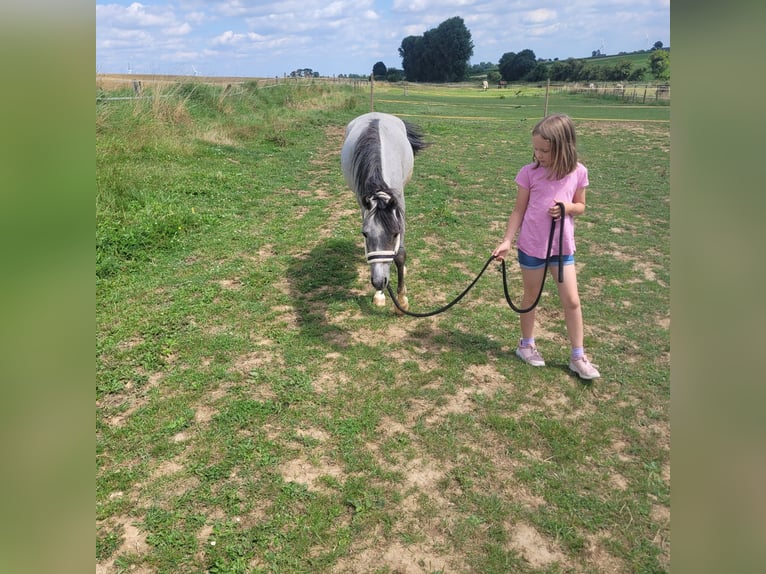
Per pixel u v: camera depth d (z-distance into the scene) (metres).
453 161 11.57
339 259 5.82
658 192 8.83
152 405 3.43
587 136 15.57
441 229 6.77
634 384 3.60
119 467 2.94
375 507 2.62
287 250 6.12
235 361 3.96
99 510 2.63
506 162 11.51
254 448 3.05
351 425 3.21
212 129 12.51
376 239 3.56
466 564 2.33
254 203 7.96
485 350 4.05
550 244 3.37
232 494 2.71
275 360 3.95
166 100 12.34
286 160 11.44
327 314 4.62
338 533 2.48
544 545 2.42
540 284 3.61
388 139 4.42
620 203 8.20
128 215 6.68
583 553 2.37
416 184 9.21
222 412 3.35
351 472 2.86
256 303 4.82
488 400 3.44
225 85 16.91
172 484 2.81
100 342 4.16
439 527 2.51
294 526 2.54
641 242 6.41
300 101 20.95
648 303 4.81
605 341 4.17
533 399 3.44
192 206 7.53
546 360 3.90
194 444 3.10
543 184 3.38
